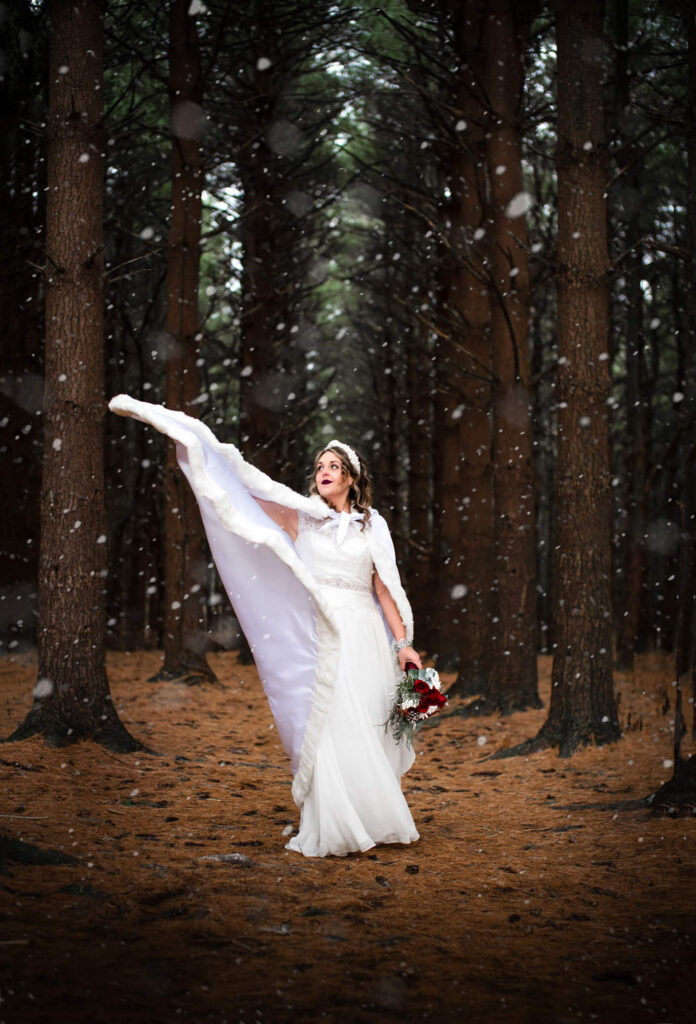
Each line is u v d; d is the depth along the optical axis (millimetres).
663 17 9711
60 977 2912
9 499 13930
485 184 10227
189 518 12359
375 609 4965
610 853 4621
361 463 5090
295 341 18016
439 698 4699
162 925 3416
